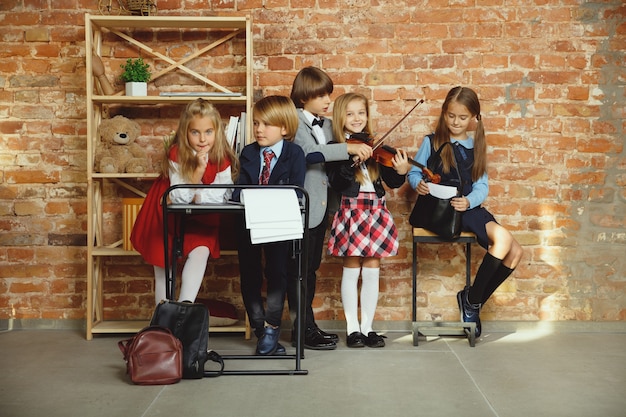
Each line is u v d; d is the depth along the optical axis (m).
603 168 4.09
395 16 4.07
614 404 2.74
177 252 3.26
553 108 4.08
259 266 3.57
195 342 3.03
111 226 4.10
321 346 3.60
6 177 4.10
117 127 3.88
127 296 4.11
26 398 2.78
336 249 3.69
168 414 2.58
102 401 2.73
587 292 4.11
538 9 4.07
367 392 2.87
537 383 3.01
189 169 3.35
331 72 4.09
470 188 3.77
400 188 4.10
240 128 3.85
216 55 4.10
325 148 3.51
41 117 4.09
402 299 4.11
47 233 4.11
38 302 4.12
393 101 4.09
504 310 4.12
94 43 4.03
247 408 2.65
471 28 4.07
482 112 4.09
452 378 3.08
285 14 4.08
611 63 4.07
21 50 4.09
